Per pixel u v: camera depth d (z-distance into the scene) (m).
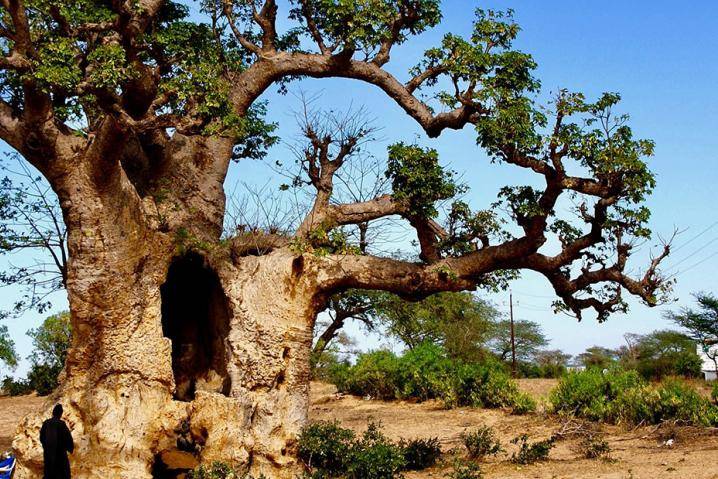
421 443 16.42
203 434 13.90
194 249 15.17
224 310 15.80
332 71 15.71
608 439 18.52
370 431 15.69
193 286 16.66
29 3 12.62
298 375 14.73
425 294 14.95
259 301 14.73
